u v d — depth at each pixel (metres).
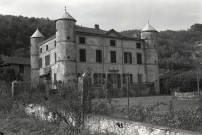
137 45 48.41
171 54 113.69
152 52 49.03
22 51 93.00
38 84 18.16
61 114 10.30
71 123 9.82
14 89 17.89
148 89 33.94
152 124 7.65
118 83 44.81
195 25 151.25
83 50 42.16
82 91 9.76
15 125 11.63
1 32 95.69
